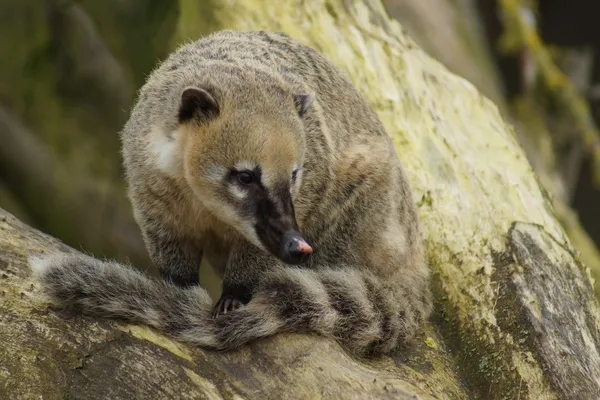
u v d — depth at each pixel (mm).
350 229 9953
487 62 21578
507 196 12484
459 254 11438
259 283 8906
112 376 7215
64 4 18547
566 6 24328
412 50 14930
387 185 10141
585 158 23172
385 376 8305
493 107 14445
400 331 9289
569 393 9398
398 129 12992
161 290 7977
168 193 8938
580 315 10688
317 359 8062
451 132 13391
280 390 7641
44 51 18906
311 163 9148
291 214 8492
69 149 19141
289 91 9008
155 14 17031
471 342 10250
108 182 19359
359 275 9250
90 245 19016
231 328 7867
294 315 8344
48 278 7617
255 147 8328
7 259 8133
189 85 8711
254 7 14383
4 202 19000
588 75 25016
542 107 22516
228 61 9453
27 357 7137
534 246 11391
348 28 14328
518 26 22188
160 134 8812
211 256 10250
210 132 8430
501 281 10805
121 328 7633
